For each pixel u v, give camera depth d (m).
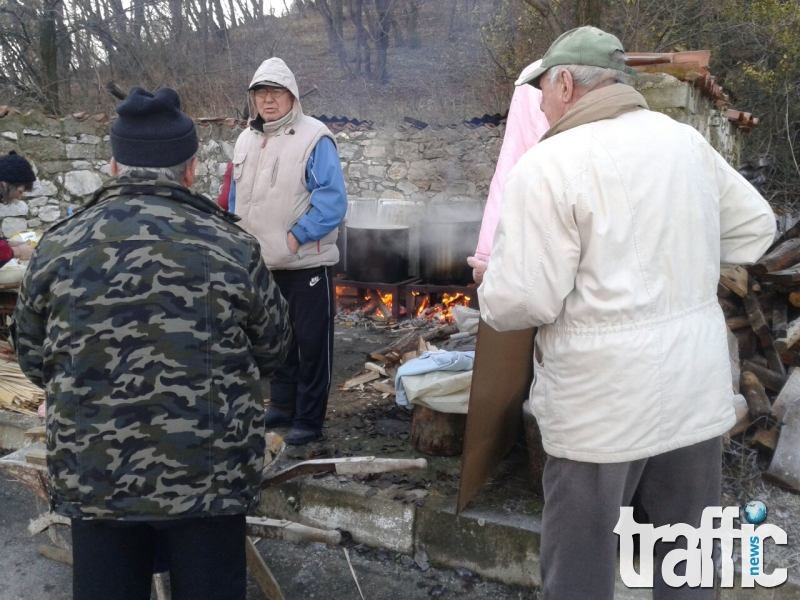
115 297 1.55
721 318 1.78
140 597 1.76
